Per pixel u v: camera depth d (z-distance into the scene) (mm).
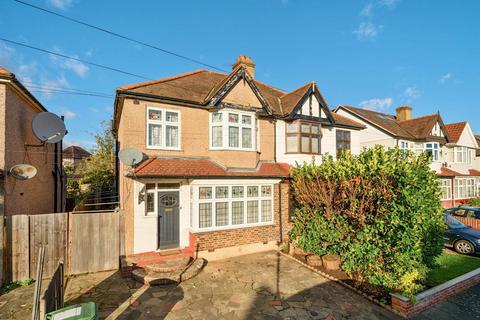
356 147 16625
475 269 9094
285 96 15695
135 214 9461
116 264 9016
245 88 12086
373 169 7879
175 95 10953
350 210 8641
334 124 15172
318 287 7789
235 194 11016
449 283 7707
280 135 13727
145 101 10352
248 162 11641
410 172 7312
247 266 9430
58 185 15523
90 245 8719
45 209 13016
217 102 11227
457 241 11594
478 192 25906
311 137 14062
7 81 8008
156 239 9797
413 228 7125
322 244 9891
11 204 8469
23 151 9875
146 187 9914
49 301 4941
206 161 11188
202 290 7523
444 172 22484
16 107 9039
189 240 10281
